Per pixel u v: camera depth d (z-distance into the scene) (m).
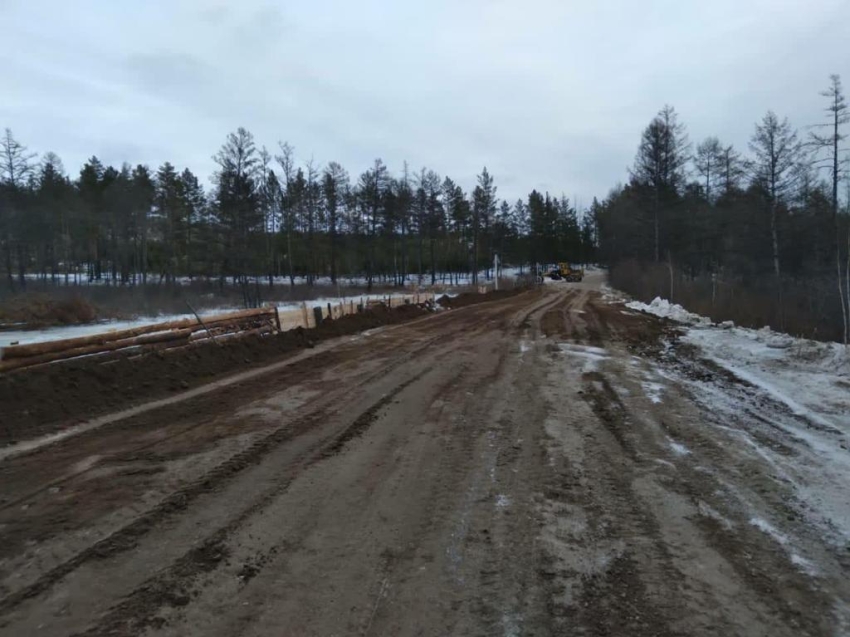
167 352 9.02
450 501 4.12
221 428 6.04
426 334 15.27
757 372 9.43
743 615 2.75
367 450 5.30
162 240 52.84
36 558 3.25
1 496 4.19
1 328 16.20
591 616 2.73
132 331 8.57
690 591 2.96
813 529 3.73
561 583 3.03
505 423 6.26
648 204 40.50
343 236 51.94
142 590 2.92
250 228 34.16
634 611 2.77
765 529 3.71
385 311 19.91
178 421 6.35
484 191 60.69
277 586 2.97
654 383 8.59
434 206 56.31
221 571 3.12
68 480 4.52
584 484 4.47
